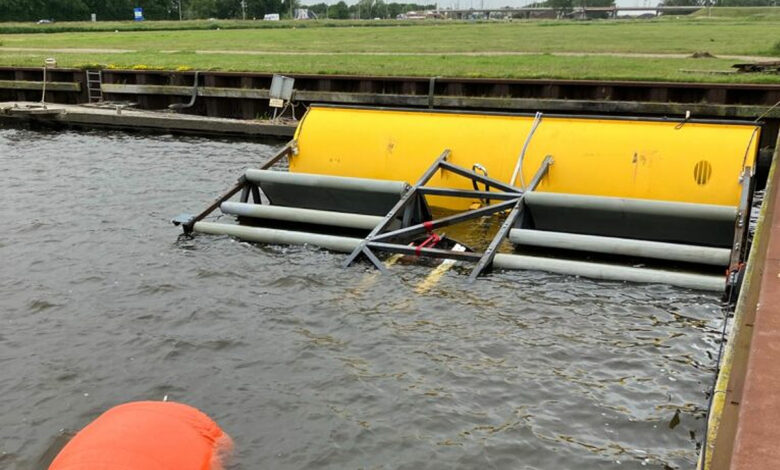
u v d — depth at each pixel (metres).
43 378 6.05
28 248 9.38
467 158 10.21
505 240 9.55
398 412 5.47
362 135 10.84
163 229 10.17
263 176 10.49
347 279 8.13
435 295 7.65
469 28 61.94
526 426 5.27
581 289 7.76
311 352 6.41
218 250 9.18
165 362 6.30
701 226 8.57
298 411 5.51
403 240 9.52
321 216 9.68
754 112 15.57
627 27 59.53
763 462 3.25
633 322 6.98
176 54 31.84
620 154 9.39
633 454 4.96
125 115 20.73
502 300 7.50
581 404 5.55
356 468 4.86
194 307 7.41
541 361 6.21
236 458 4.94
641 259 8.76
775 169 9.08
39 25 79.62
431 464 4.88
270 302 7.53
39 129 21.20
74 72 24.44
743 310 5.14
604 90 17.27
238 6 148.88
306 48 35.16
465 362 6.20
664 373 6.00
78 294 7.81
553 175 9.64
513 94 18.28
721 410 3.88
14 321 7.15
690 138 9.18
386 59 26.58
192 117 20.41
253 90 21.08
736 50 29.05
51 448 5.14
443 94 19.06
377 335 6.73
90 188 12.70
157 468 4.15
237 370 6.14
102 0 128.75
